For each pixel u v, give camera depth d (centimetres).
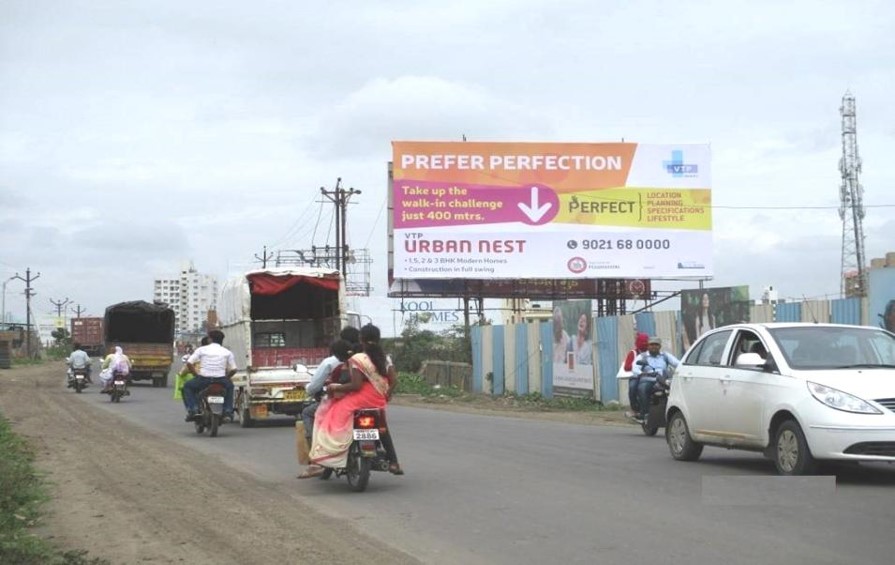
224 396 1806
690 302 2369
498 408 2792
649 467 1219
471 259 4231
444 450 1461
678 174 4312
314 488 1112
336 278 2159
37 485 1113
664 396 1650
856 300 1897
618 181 4297
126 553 784
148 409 2659
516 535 816
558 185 4275
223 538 836
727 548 744
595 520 869
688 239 4300
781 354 1091
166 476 1229
